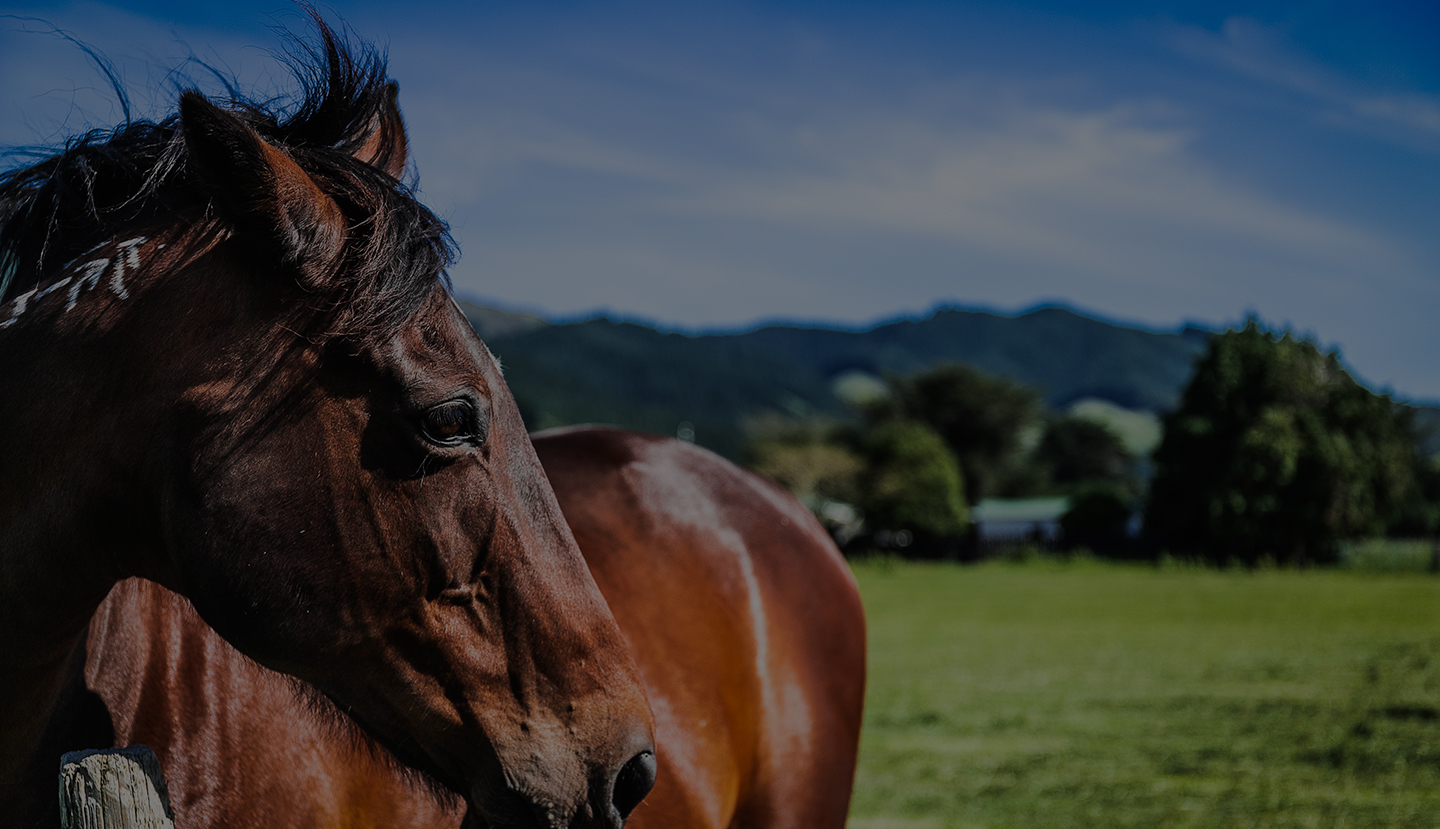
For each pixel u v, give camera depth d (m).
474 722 1.36
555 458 2.43
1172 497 34.62
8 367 1.33
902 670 10.16
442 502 1.32
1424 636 12.79
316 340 1.29
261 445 1.26
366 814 1.77
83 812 1.16
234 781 1.61
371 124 1.55
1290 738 6.75
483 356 1.42
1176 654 11.16
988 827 4.89
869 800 5.36
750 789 2.39
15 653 1.34
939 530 39.25
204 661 1.66
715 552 2.41
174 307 1.31
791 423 60.84
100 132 1.50
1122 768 6.01
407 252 1.31
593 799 1.37
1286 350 33.25
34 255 1.49
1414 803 5.20
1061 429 78.25
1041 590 22.69
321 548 1.27
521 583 1.38
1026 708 8.00
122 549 1.34
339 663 1.33
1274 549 32.47
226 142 1.20
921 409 60.72
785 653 2.44
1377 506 33.53
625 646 1.48
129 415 1.28
